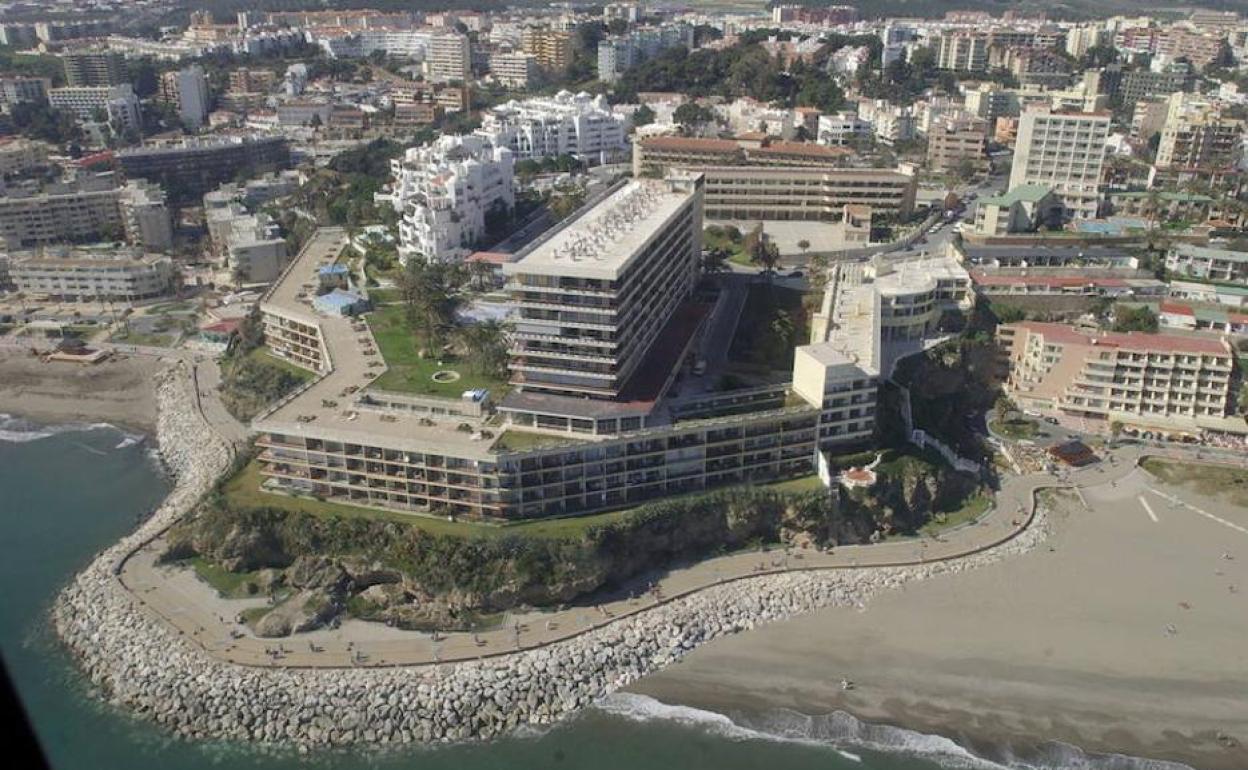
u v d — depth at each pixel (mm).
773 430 174125
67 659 144625
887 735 131500
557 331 170500
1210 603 157250
